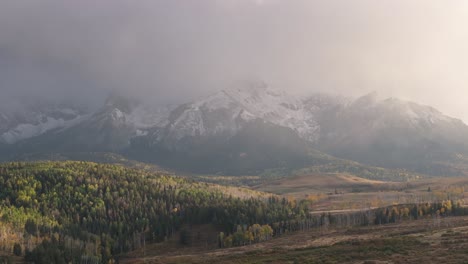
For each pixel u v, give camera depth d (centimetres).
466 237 15050
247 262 16250
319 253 15962
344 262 13425
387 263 12125
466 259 11381
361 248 15538
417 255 12938
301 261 14650
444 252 12800
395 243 15725
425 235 16912
